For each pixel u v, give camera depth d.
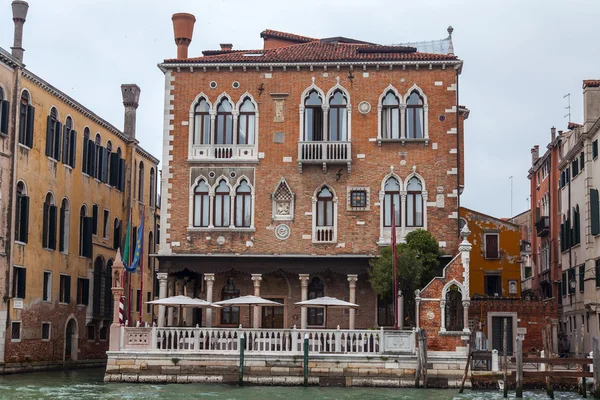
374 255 36.19
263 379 31.50
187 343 32.47
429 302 32.38
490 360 33.34
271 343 32.06
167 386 30.86
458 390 31.03
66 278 43.09
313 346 31.91
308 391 29.89
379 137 37.00
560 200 51.84
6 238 36.69
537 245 59.81
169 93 37.75
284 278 37.75
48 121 40.94
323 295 37.53
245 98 37.66
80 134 45.00
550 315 44.38
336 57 37.69
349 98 37.34
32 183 39.16
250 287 37.81
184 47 39.91
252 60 37.50
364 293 37.00
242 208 37.22
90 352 46.34
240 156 37.38
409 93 37.28
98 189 47.44
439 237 36.44
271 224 36.91
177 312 43.66
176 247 36.97
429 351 32.06
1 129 36.34
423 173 36.81
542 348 44.09
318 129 37.50
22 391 29.58
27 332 38.59
